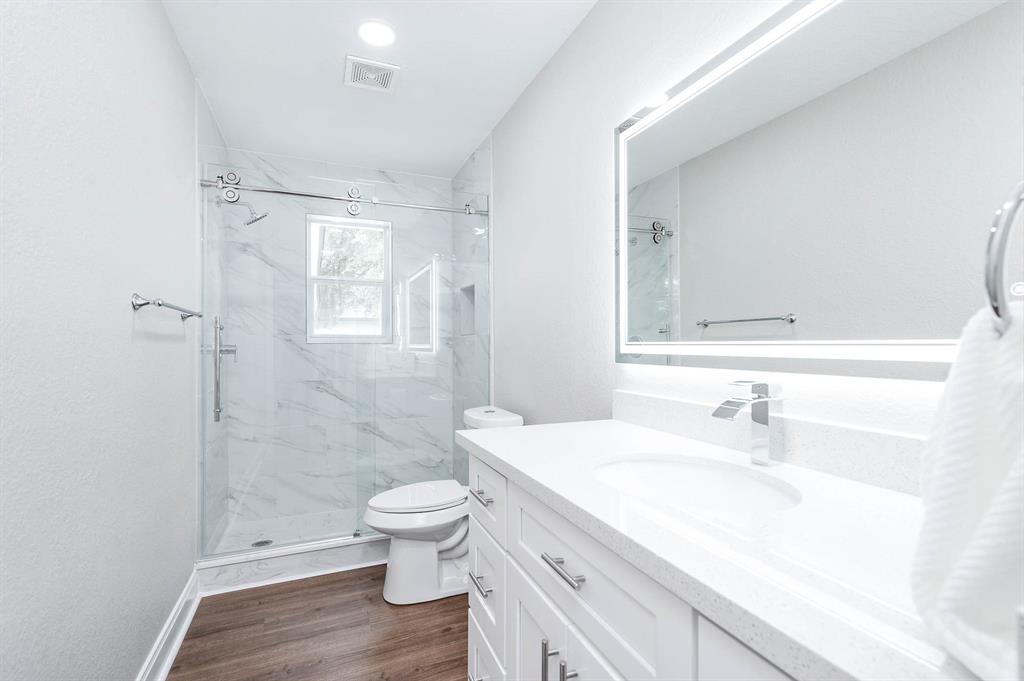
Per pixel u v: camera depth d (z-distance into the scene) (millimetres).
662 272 1401
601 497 780
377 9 1773
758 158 1101
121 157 1315
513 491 1031
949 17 765
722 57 1179
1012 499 339
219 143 2699
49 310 944
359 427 2672
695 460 1063
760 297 1096
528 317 2293
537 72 2195
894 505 734
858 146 898
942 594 365
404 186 2809
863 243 886
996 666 332
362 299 2691
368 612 1976
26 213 871
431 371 2820
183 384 1950
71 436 1024
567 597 804
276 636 1805
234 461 2469
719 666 501
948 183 762
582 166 1828
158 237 1650
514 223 2471
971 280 733
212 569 2168
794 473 916
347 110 2523
